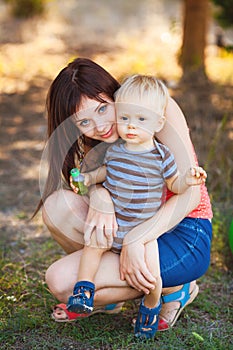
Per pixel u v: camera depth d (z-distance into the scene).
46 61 8.77
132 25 11.14
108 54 9.18
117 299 2.82
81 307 2.64
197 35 7.41
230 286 3.51
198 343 2.89
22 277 3.59
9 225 4.38
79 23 11.12
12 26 10.60
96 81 2.70
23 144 5.96
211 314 3.21
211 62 8.35
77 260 2.82
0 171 5.37
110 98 2.73
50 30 10.53
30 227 4.36
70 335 2.97
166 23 11.20
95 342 2.90
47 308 3.22
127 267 2.71
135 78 2.67
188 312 3.22
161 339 2.93
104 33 10.56
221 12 6.40
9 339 2.96
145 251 2.71
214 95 6.64
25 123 6.49
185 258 2.83
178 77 7.49
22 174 5.32
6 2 11.25
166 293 2.96
